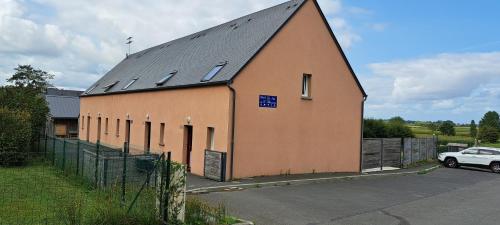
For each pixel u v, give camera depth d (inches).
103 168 449.4
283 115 705.6
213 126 668.7
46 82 1695.4
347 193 566.3
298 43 727.7
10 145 693.3
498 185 720.3
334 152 788.6
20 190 461.1
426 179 778.8
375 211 449.7
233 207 439.5
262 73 675.4
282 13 750.5
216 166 629.3
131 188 374.0
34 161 748.6
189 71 818.8
